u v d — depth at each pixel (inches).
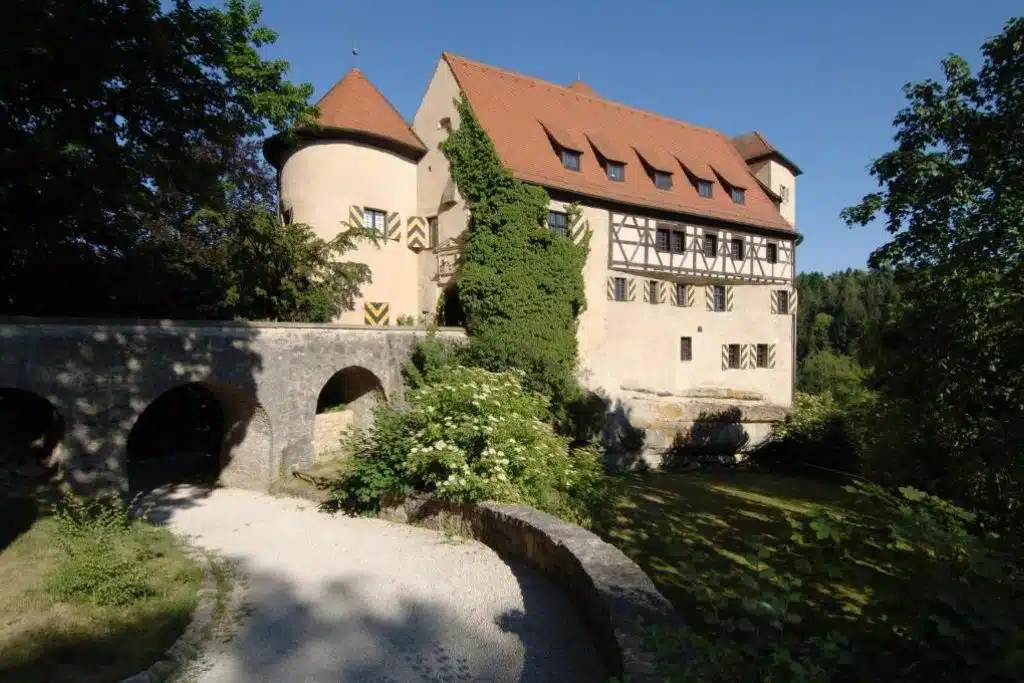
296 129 786.8
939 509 164.6
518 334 738.2
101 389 491.5
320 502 518.9
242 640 261.9
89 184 391.5
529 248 755.4
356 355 673.6
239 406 621.0
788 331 1083.9
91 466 485.7
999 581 120.3
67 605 274.5
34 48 328.2
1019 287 359.3
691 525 445.1
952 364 411.5
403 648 248.5
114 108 430.6
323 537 413.7
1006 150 421.1
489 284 741.3
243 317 764.0
